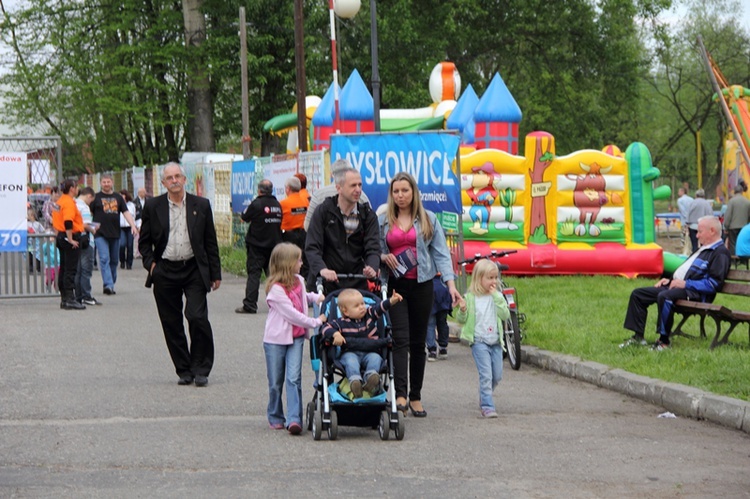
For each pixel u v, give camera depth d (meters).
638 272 22.77
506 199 22.72
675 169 77.31
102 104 48.03
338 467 7.56
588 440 8.59
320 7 46.88
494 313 9.74
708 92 64.56
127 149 57.91
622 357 12.05
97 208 20.44
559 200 22.83
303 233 18.05
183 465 7.55
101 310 17.83
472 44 55.22
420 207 9.60
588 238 22.91
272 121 35.19
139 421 9.16
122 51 48.16
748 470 7.61
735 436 8.86
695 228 32.03
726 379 10.47
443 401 10.48
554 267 22.62
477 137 27.33
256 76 46.56
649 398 10.41
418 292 9.58
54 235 19.14
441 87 33.66
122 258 28.23
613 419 9.58
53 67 51.81
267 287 8.89
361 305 8.63
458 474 7.38
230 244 30.12
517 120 27.33
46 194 24.58
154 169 39.53
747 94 27.53
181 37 49.34
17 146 19.64
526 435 8.78
